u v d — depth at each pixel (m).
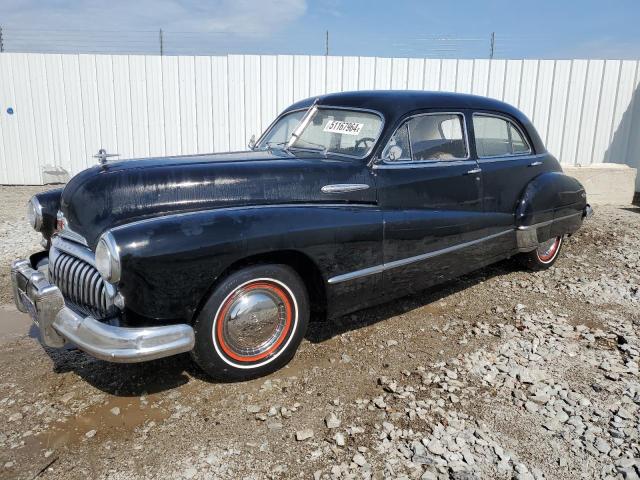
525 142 5.12
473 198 4.39
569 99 10.45
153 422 2.92
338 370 3.50
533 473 2.55
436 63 10.58
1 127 10.89
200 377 3.38
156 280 2.80
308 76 10.63
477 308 4.61
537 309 4.59
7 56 10.60
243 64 10.61
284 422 2.93
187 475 2.52
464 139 4.43
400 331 4.12
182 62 10.64
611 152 10.61
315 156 3.95
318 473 2.53
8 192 10.36
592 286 5.18
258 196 3.34
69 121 10.92
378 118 3.94
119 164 3.44
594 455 2.68
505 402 3.15
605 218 8.21
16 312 4.49
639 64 10.23
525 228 4.88
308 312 3.48
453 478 2.50
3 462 2.59
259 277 3.15
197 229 2.91
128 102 10.84
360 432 2.84
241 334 3.18
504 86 10.55
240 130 10.89
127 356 2.74
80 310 3.19
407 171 3.95
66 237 3.40
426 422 2.94
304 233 3.24
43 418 2.94
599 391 3.27
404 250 3.87
